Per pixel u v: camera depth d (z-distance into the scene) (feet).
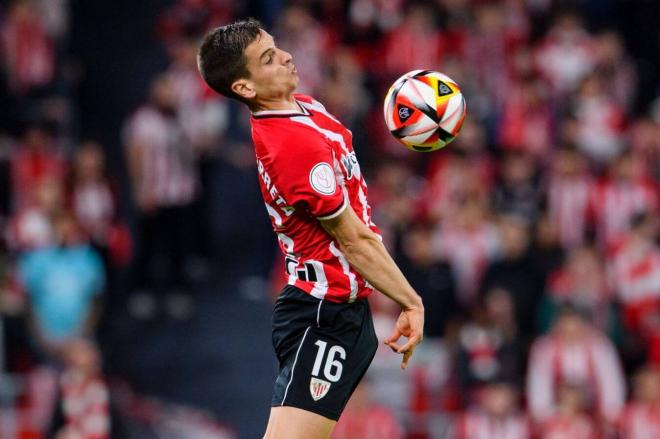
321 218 58.90
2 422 129.80
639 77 211.20
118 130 199.21
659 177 173.58
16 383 133.80
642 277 146.72
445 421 131.03
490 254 154.10
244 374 161.38
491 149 179.93
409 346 59.77
